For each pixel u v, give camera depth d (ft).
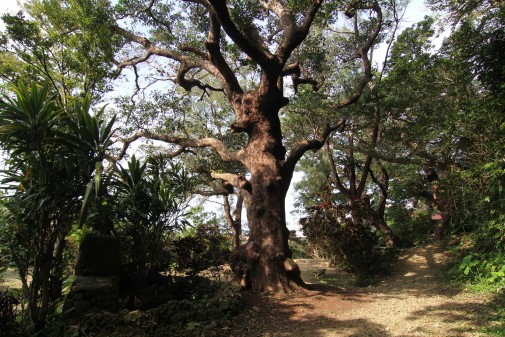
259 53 26.18
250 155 30.68
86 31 29.78
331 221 37.14
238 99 32.63
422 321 18.01
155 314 16.87
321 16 35.17
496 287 21.65
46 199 15.46
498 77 25.63
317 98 37.11
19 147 15.85
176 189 21.06
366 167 49.06
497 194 23.07
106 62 30.48
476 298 21.16
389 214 61.52
